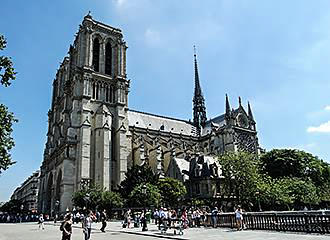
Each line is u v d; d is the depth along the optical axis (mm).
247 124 120250
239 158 69812
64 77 114438
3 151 22688
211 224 37562
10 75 20047
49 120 122000
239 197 69188
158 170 88562
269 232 27578
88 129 84938
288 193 68125
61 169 84562
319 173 84312
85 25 98438
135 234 32594
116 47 104688
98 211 67875
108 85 97688
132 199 65312
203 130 132625
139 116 117688
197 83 144500
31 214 95500
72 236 30984
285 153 84250
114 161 88938
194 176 82562
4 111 21859
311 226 25281
